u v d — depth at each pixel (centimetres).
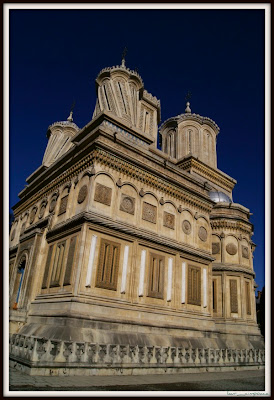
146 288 1767
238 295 2608
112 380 1061
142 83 2798
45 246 1958
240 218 2836
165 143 3819
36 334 1442
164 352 1396
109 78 2681
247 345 2403
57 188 2139
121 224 1734
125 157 1856
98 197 1681
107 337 1420
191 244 2183
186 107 3994
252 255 3152
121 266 1684
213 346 1944
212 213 2869
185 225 2192
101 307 1505
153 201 2002
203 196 2375
